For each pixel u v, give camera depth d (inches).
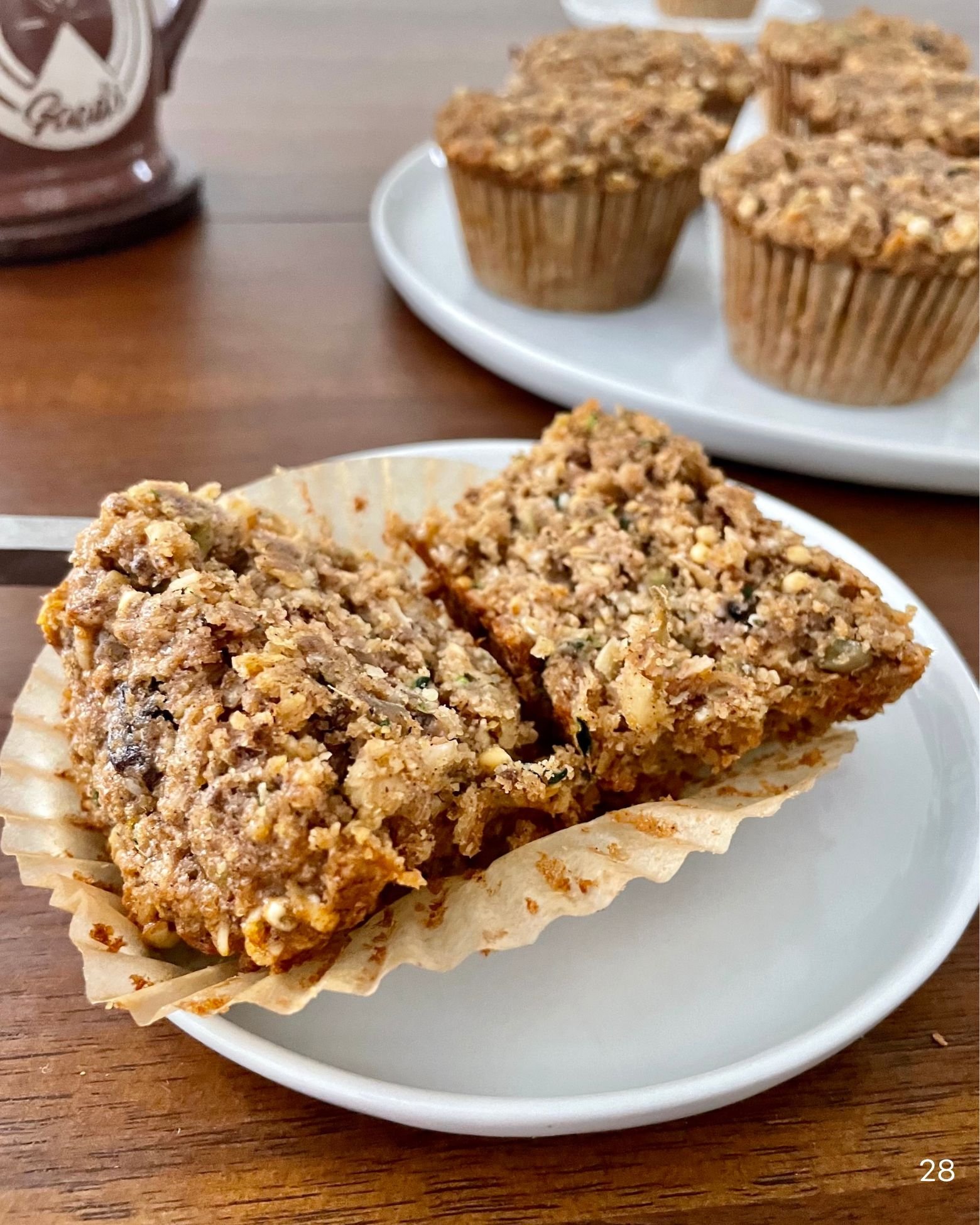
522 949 4.8
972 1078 4.5
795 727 5.6
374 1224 4.0
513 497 6.1
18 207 10.2
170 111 13.8
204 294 10.2
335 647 4.8
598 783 5.3
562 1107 3.9
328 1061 4.2
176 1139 4.2
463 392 9.1
